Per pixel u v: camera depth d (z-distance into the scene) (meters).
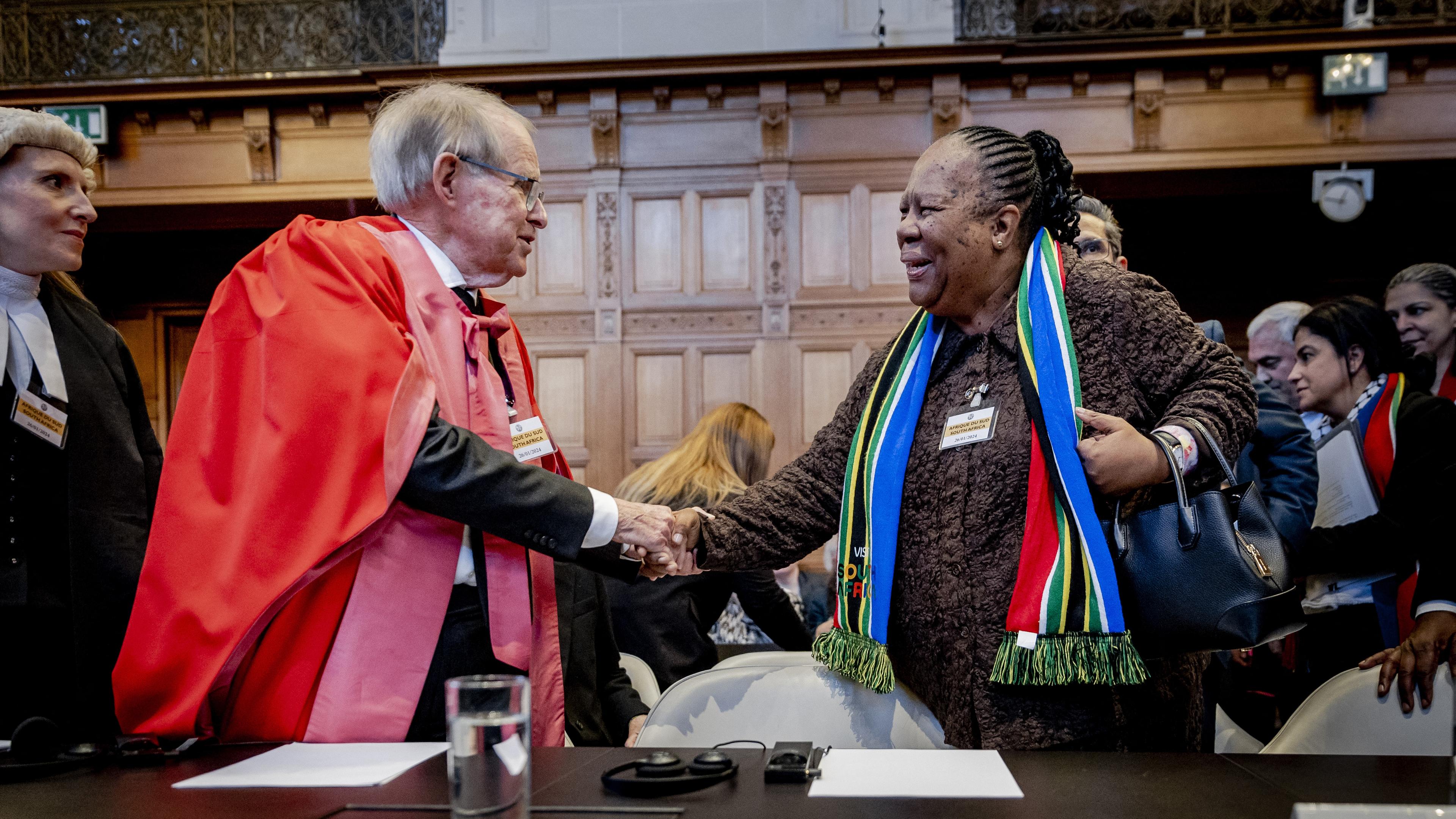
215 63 7.42
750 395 6.82
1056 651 1.28
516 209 1.54
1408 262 7.41
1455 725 0.84
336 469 1.31
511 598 1.42
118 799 0.99
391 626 1.36
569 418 6.89
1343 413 2.86
